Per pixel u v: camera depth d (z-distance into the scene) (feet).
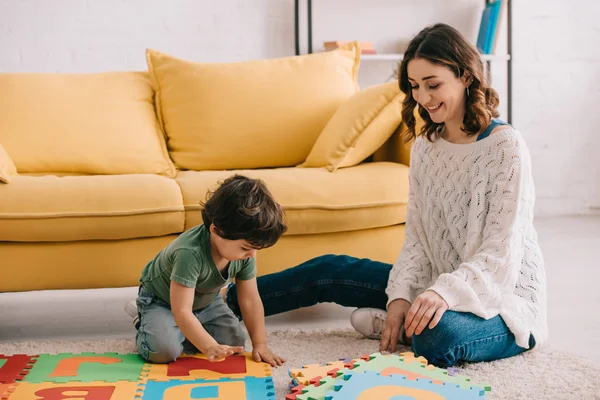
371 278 6.59
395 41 13.07
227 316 6.17
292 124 8.86
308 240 7.43
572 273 9.26
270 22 12.59
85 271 6.97
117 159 8.43
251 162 8.86
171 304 5.56
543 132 13.56
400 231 7.68
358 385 4.91
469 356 5.64
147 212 6.94
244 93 8.91
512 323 5.72
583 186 13.76
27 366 5.62
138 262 7.06
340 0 12.83
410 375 5.19
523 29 13.32
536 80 13.44
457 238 6.10
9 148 8.23
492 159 5.87
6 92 8.54
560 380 5.35
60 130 8.40
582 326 7.01
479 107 5.81
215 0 12.35
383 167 7.83
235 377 5.39
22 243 6.88
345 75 9.37
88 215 6.82
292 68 9.18
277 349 6.24
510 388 5.20
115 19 12.05
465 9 13.16
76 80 8.90
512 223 5.76
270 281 6.72
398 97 7.99
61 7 11.87
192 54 12.37
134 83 9.13
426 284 6.37
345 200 7.34
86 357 5.87
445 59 5.66
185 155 8.81
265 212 5.25
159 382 5.28
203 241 5.64
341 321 7.37
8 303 8.46
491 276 5.75
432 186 6.31
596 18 13.46
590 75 13.57
